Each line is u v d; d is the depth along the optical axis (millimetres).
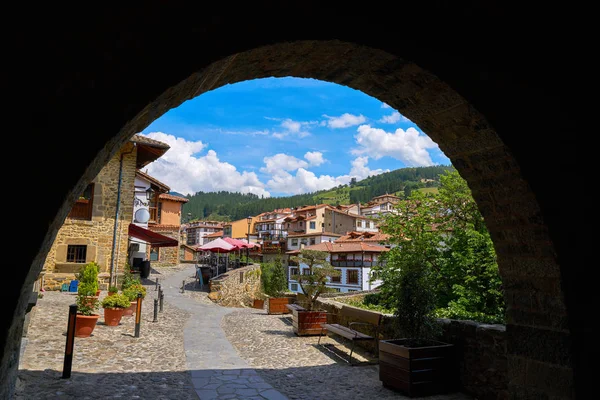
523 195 3639
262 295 22062
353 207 73562
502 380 4961
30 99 2270
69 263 14055
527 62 3500
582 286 3541
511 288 4023
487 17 3332
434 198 11742
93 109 2369
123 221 15164
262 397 5355
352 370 6926
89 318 7910
